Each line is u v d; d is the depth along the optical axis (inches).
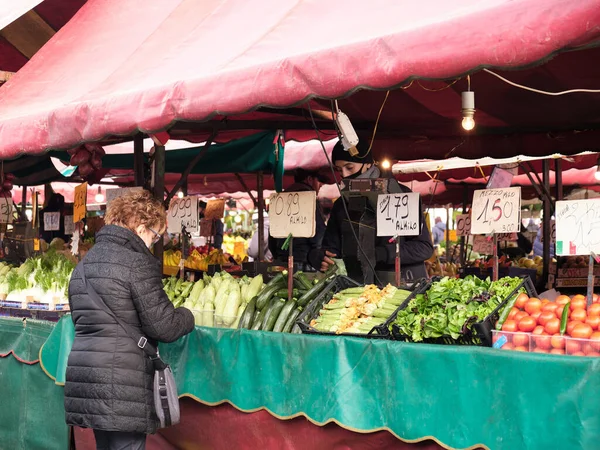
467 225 353.4
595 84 209.5
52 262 247.3
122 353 146.5
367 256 189.5
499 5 101.0
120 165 344.8
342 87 119.0
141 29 209.6
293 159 374.6
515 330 128.0
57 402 196.7
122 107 160.6
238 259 527.2
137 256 149.6
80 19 241.9
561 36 93.0
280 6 162.4
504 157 289.3
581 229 131.3
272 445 155.9
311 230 172.4
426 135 290.2
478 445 120.6
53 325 198.2
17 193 567.5
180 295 205.8
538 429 113.3
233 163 307.6
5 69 307.0
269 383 154.1
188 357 171.2
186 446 175.2
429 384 127.6
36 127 185.2
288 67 127.3
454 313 134.3
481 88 220.7
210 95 141.5
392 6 129.1
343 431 142.4
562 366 111.0
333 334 150.8
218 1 192.9
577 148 274.8
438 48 106.1
